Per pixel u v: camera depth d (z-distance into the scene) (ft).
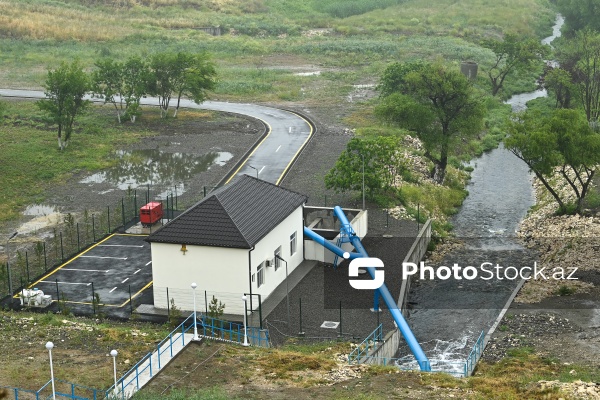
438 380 123.24
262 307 157.58
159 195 229.04
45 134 292.20
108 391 113.80
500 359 143.64
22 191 234.79
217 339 138.31
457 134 260.62
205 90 360.28
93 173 253.44
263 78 397.60
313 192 229.04
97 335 140.05
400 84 317.22
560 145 210.79
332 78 400.47
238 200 163.43
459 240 209.77
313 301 160.66
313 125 309.63
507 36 379.55
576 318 160.25
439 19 558.97
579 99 326.85
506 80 403.34
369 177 215.31
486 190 252.83
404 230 201.05
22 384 118.52
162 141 290.35
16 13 497.46
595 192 226.99
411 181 240.53
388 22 549.95
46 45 453.17
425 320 163.32
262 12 588.91
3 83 373.81
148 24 517.14
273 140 287.69
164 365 126.52
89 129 299.17
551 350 146.10
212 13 565.53
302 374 125.49
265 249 159.94
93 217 203.21
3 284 168.96
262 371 125.80
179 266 154.61
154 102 351.46
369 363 132.87
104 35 474.90
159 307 156.76
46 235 198.08
